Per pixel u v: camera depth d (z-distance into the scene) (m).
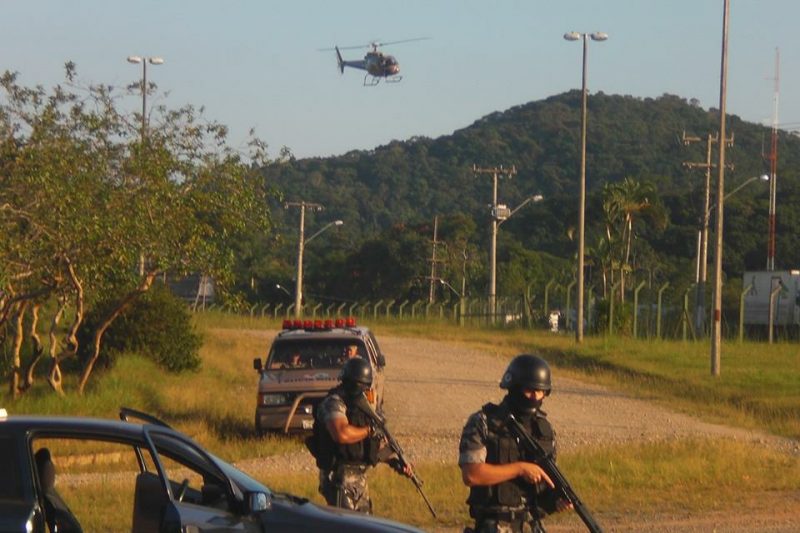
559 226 180.12
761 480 30.25
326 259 157.38
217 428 40.31
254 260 151.88
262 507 13.37
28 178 37.38
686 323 84.00
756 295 102.00
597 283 119.50
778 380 58.91
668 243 155.88
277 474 30.83
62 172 38.44
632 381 60.16
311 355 39.16
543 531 13.28
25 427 12.96
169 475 14.80
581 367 67.44
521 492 12.89
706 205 94.62
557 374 63.22
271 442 37.06
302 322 41.41
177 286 115.31
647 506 26.36
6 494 12.55
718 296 61.09
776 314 100.00
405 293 147.25
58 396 42.41
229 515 13.30
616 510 25.91
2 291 39.59
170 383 50.91
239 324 96.69
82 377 44.81
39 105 39.91
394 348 77.50
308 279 155.62
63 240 38.03
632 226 135.00
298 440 37.66
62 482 20.91
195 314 97.31
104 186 40.00
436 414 47.72
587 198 172.38
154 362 54.56
